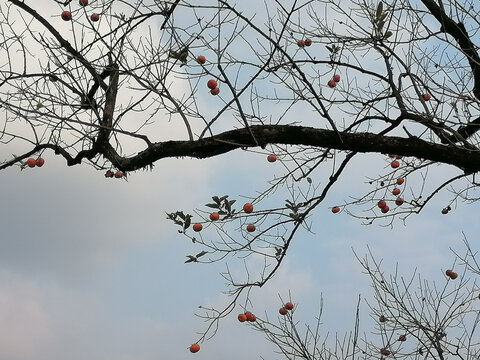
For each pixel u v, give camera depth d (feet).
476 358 17.15
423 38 14.96
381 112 13.01
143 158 12.72
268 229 14.69
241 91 11.98
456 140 14.10
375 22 14.29
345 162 14.08
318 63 13.83
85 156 13.85
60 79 13.37
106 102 13.79
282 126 12.26
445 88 13.55
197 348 14.92
